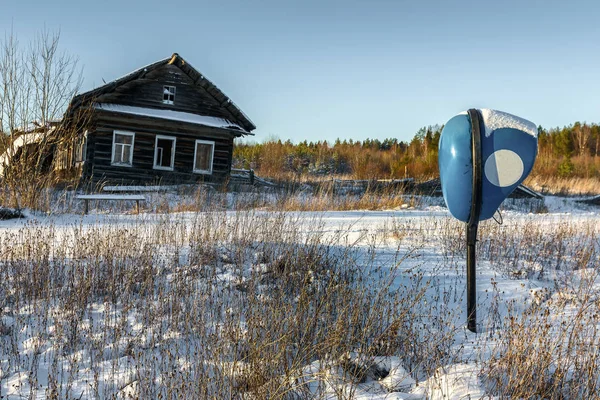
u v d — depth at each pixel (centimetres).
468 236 475
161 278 614
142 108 2283
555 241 848
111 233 802
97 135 2205
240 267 612
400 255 751
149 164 2292
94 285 590
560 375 347
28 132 1645
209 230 793
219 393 352
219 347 406
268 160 4569
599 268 671
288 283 574
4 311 529
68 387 378
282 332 434
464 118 470
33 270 614
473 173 452
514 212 1609
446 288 587
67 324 493
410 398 346
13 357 440
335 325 425
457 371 376
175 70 2361
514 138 449
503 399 334
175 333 479
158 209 1445
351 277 596
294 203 1512
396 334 420
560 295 538
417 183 2247
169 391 349
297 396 355
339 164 5138
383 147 7656
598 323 457
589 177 3891
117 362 416
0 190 1412
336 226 1091
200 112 2412
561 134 6775
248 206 1444
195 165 2375
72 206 1441
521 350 361
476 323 483
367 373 385
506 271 662
